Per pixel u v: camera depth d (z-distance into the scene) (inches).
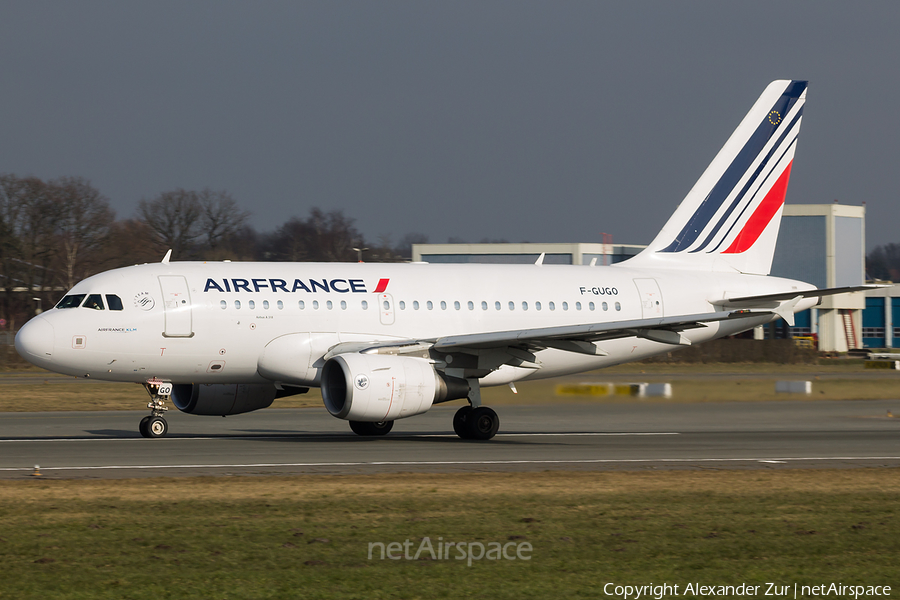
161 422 3855.8
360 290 4042.8
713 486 2568.9
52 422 4594.0
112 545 1788.9
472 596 1508.4
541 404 5457.7
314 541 1835.6
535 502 2274.9
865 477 2773.1
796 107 4896.7
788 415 5398.6
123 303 3688.5
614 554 1775.3
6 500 2225.6
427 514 2106.3
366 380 3565.5
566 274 4495.6
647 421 5014.8
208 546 1787.6
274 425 4598.9
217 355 3799.2
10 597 1469.0
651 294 4566.9
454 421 3969.0
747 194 4852.4
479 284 4301.2
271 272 3976.4
